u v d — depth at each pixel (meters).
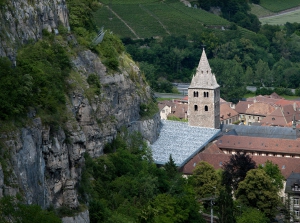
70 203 176.88
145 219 199.50
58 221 157.38
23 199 155.12
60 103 188.88
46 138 171.50
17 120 163.62
